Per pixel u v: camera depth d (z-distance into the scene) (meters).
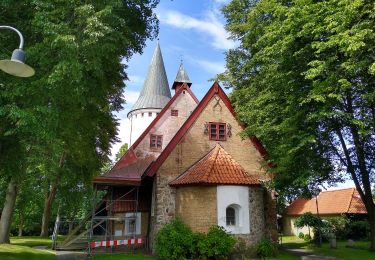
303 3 15.16
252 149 20.17
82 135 19.61
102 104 17.80
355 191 34.88
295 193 18.78
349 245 23.86
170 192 18.31
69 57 11.01
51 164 23.53
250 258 16.91
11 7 11.77
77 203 34.72
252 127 18.50
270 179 19.77
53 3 11.65
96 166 27.67
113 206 23.23
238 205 17.55
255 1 24.84
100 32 10.85
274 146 18.59
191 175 17.91
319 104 15.73
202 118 19.94
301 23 15.08
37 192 32.53
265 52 16.66
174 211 18.06
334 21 13.70
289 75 16.39
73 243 22.23
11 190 23.36
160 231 16.80
